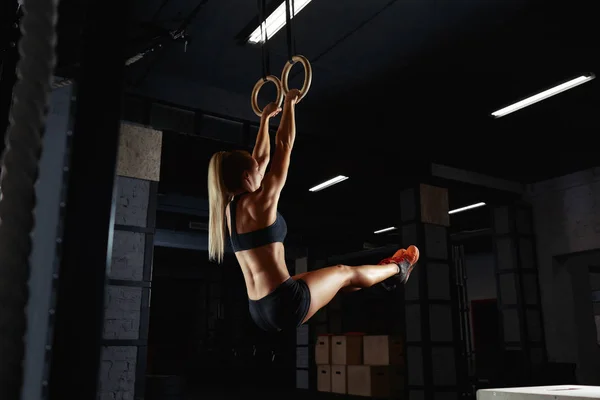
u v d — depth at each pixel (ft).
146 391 21.94
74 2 8.19
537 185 33.71
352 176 27.99
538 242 33.04
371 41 18.48
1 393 1.94
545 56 19.40
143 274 18.13
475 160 30.09
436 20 17.24
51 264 7.75
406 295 27.14
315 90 22.30
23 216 2.03
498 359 30.89
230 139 21.81
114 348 17.02
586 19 17.01
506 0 16.14
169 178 30.60
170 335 66.08
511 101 22.76
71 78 8.07
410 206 28.09
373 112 24.38
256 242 6.29
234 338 64.44
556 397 6.39
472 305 48.19
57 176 8.09
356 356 35.47
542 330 31.68
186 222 42.55
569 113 23.95
